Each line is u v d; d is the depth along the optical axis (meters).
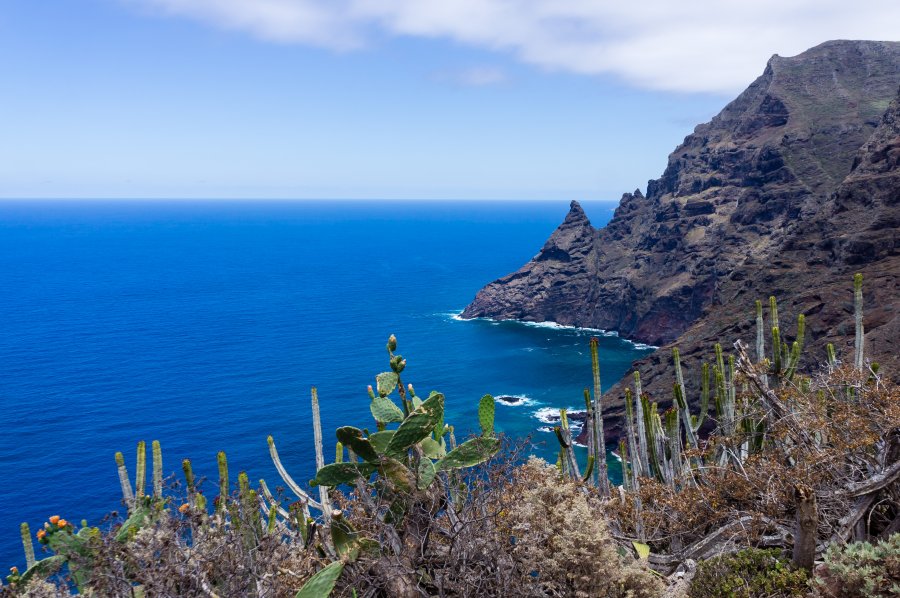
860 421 7.30
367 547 6.09
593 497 8.79
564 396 88.94
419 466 6.44
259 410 83.75
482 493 6.47
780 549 7.18
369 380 98.44
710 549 8.09
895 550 5.92
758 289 71.88
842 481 7.44
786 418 7.83
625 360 111.12
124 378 102.31
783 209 117.94
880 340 33.12
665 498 9.12
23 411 84.88
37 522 53.66
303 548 6.84
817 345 48.50
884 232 63.91
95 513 55.25
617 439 65.12
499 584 6.11
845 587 5.95
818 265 70.00
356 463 6.39
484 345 124.56
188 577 5.61
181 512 5.96
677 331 120.81
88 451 70.06
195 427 77.19
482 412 6.91
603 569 6.43
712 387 46.09
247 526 6.09
